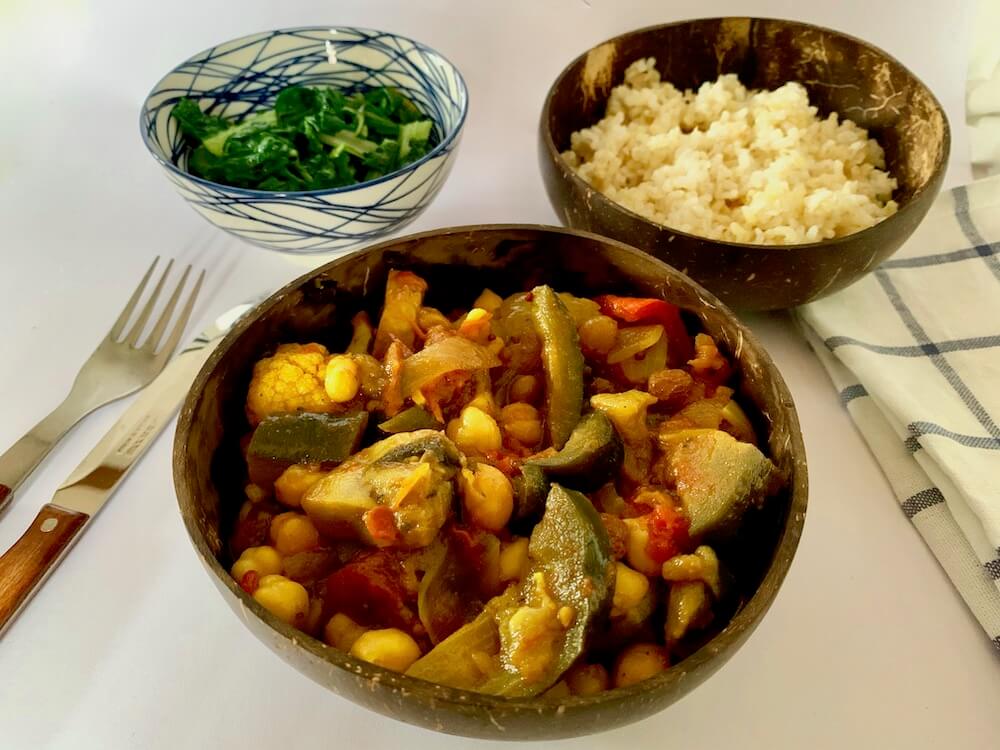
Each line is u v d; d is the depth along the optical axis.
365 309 0.22
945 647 0.20
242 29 0.33
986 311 0.27
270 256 0.29
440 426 0.19
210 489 0.18
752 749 0.18
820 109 0.31
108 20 0.33
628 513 0.18
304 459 0.18
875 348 0.25
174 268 0.29
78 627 0.20
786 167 0.27
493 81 0.34
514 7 0.33
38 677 0.19
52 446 0.23
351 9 0.33
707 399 0.20
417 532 0.16
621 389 0.21
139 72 0.34
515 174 0.33
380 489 0.16
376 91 0.31
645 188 0.28
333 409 0.19
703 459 0.18
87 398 0.24
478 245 0.21
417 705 0.13
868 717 0.18
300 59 0.30
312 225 0.25
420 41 0.34
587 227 0.25
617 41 0.30
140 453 0.23
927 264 0.29
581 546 0.16
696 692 0.19
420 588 0.16
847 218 0.26
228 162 0.28
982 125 0.34
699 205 0.27
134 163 0.33
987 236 0.29
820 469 0.23
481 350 0.20
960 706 0.19
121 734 0.18
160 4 0.32
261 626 0.14
